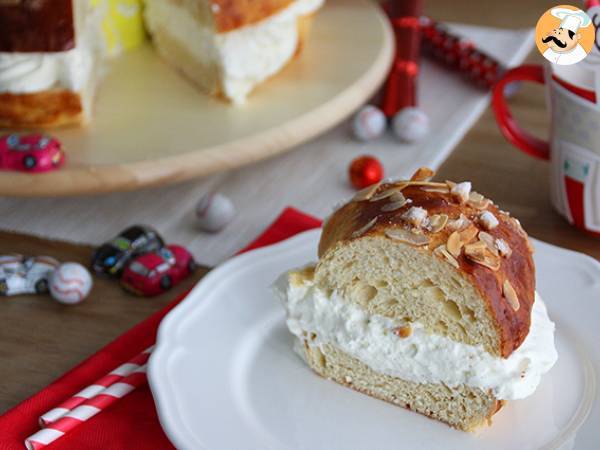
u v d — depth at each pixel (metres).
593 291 0.41
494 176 0.53
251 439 0.34
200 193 0.54
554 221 0.49
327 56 0.60
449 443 0.35
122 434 0.36
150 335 0.41
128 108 0.55
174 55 0.60
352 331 0.37
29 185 0.48
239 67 0.54
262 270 0.43
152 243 0.46
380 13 0.66
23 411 0.37
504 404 0.36
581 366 0.37
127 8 0.61
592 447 0.33
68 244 0.49
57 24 0.50
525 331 0.35
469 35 0.71
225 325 0.40
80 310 0.44
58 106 0.52
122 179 0.48
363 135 0.58
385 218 0.36
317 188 0.54
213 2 0.53
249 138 0.51
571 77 0.43
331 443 0.35
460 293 0.35
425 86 0.65
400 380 0.37
